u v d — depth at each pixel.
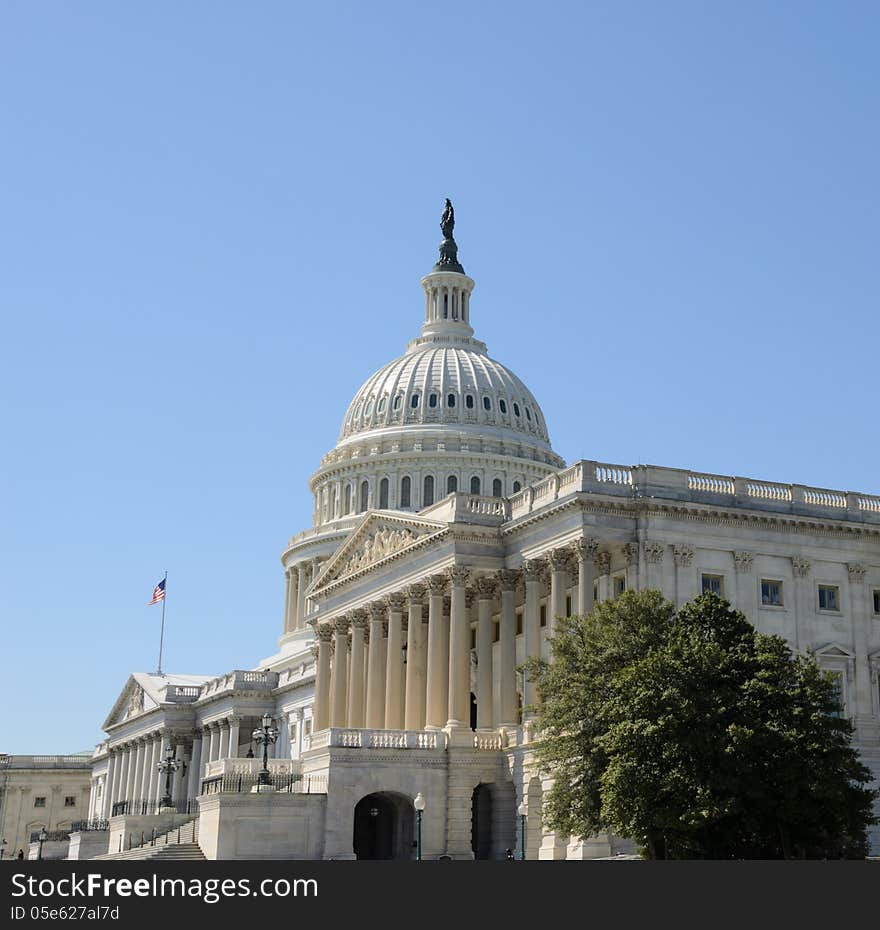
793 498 87.31
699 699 57.56
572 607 86.94
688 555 82.31
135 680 187.88
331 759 81.44
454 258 182.12
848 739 62.91
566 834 64.56
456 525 89.62
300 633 167.12
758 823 57.03
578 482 82.94
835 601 86.88
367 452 164.38
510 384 171.38
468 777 85.06
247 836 78.19
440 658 91.00
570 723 63.84
